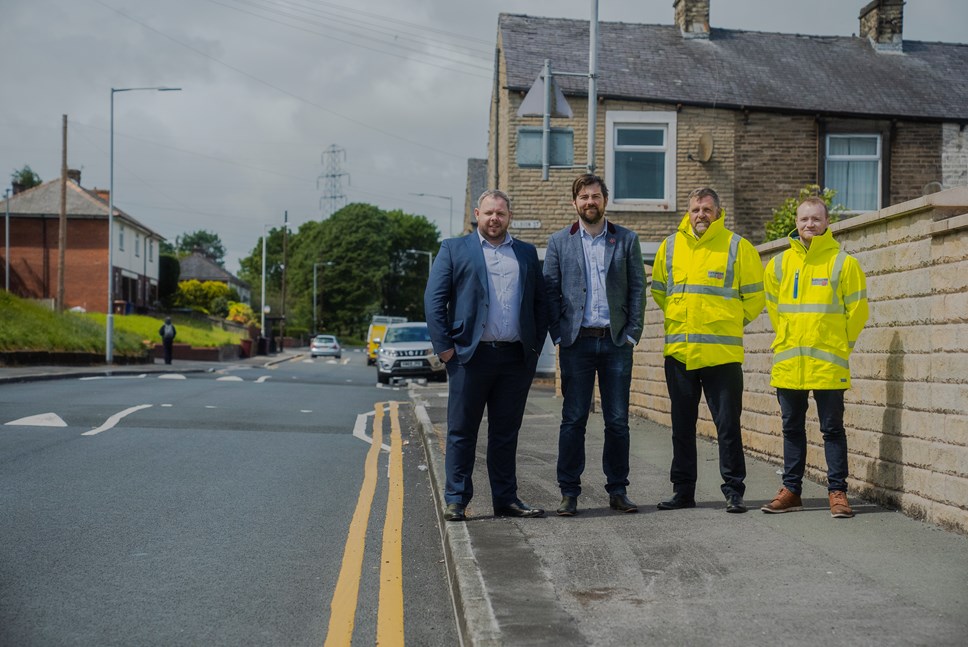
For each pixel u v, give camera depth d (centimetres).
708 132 1817
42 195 4975
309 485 781
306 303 9031
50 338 2684
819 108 1833
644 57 1958
